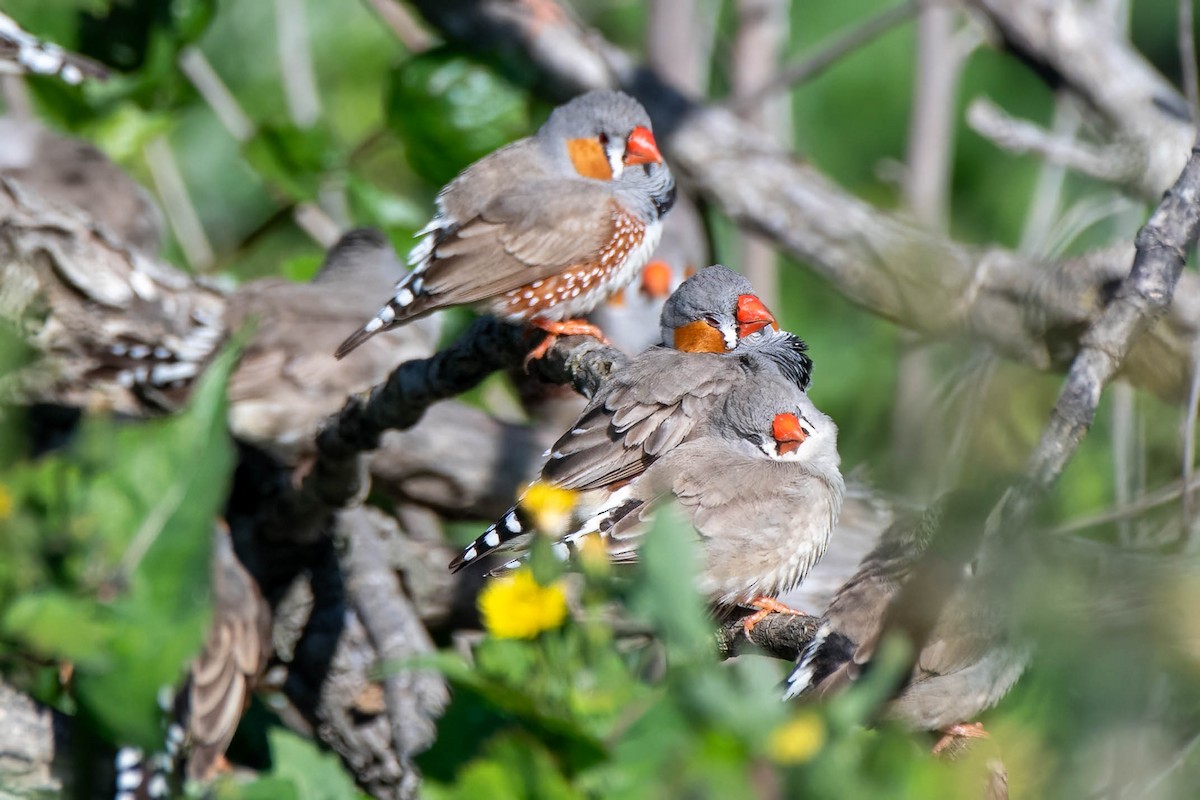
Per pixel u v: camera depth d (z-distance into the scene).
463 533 11.62
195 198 15.52
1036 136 11.26
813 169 13.17
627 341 12.95
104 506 5.47
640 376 8.39
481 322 8.92
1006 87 16.80
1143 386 10.52
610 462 8.10
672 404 8.28
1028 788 6.99
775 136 14.55
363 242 11.39
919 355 10.38
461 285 10.02
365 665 10.12
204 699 8.09
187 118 15.62
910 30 16.56
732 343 9.20
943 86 13.50
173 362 10.34
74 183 12.21
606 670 5.75
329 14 15.94
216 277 12.41
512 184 10.39
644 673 8.68
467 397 12.40
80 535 5.44
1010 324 10.54
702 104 13.36
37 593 5.39
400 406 8.82
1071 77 12.44
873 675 5.56
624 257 10.38
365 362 10.58
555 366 9.13
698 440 8.18
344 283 11.19
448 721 5.63
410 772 9.98
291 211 13.18
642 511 7.57
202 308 10.66
